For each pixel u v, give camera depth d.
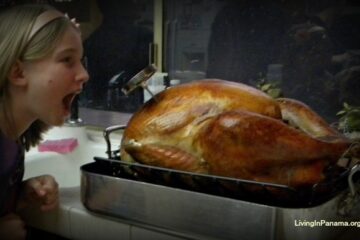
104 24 1.18
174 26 1.09
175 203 0.55
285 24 0.97
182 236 0.55
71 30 0.61
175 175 0.58
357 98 0.92
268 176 0.55
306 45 0.96
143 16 1.12
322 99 0.96
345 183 0.57
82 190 0.63
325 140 0.55
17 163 0.71
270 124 0.54
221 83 0.64
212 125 0.57
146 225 0.58
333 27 0.92
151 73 0.67
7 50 0.59
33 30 0.58
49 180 0.71
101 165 0.65
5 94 0.64
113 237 0.62
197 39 1.07
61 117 0.64
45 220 0.70
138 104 1.18
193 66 1.09
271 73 1.01
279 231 0.49
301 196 0.53
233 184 0.54
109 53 1.20
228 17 1.03
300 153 0.53
